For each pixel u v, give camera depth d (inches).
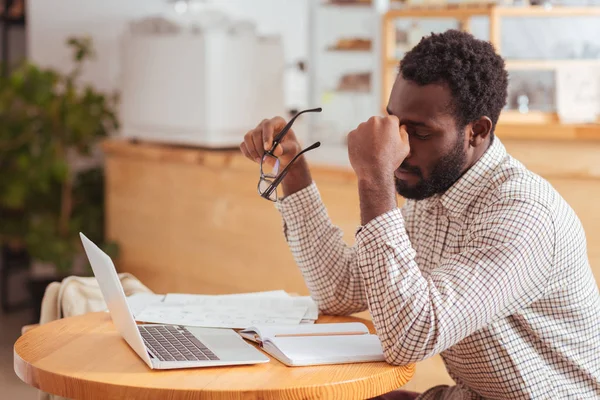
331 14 161.9
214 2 193.6
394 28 149.7
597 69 132.1
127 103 169.6
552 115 131.6
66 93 170.6
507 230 57.1
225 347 58.4
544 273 58.3
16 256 193.3
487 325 60.4
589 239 119.6
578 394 61.7
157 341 59.3
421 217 67.9
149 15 190.5
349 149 59.1
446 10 138.8
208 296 74.9
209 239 158.6
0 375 145.9
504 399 62.1
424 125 59.3
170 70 159.3
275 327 62.5
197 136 156.6
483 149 62.5
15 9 189.8
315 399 51.0
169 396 49.8
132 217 174.1
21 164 165.8
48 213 178.1
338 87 159.9
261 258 149.6
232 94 155.3
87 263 177.9
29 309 189.3
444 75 58.8
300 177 71.9
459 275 56.6
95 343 60.2
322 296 71.2
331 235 72.1
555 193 60.9
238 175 151.4
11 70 195.0
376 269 56.6
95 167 190.7
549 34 158.7
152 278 171.3
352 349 58.1
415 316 55.2
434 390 71.1
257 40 157.8
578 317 61.2
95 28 188.7
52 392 53.1
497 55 61.3
